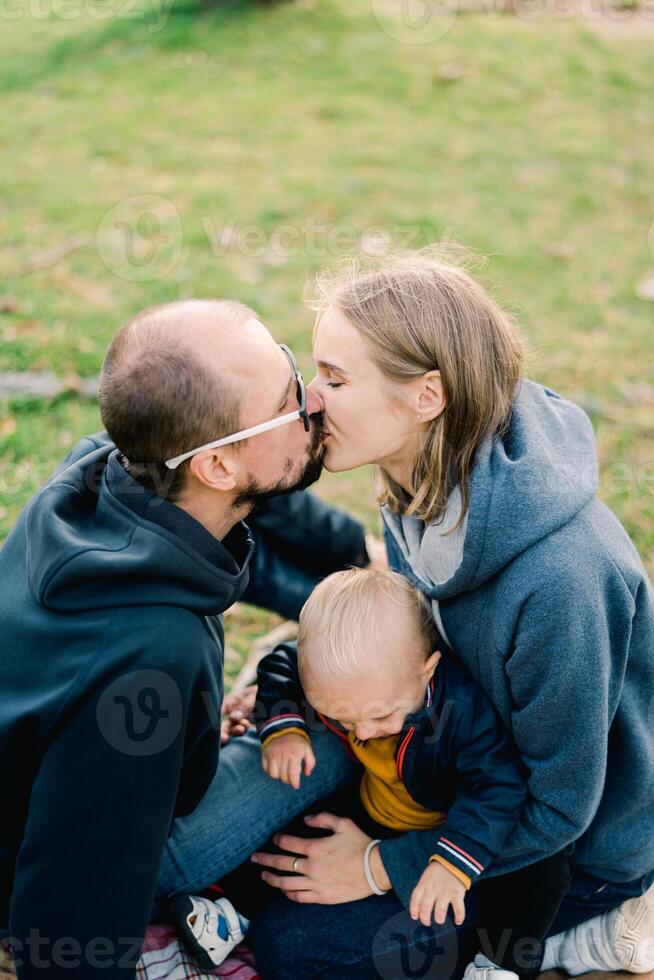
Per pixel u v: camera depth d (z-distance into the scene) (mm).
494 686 1643
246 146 5668
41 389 3430
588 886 1836
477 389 1576
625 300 4203
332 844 1809
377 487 1849
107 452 1622
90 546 1396
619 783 1729
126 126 5906
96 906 1376
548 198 5129
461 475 1606
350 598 1729
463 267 1796
